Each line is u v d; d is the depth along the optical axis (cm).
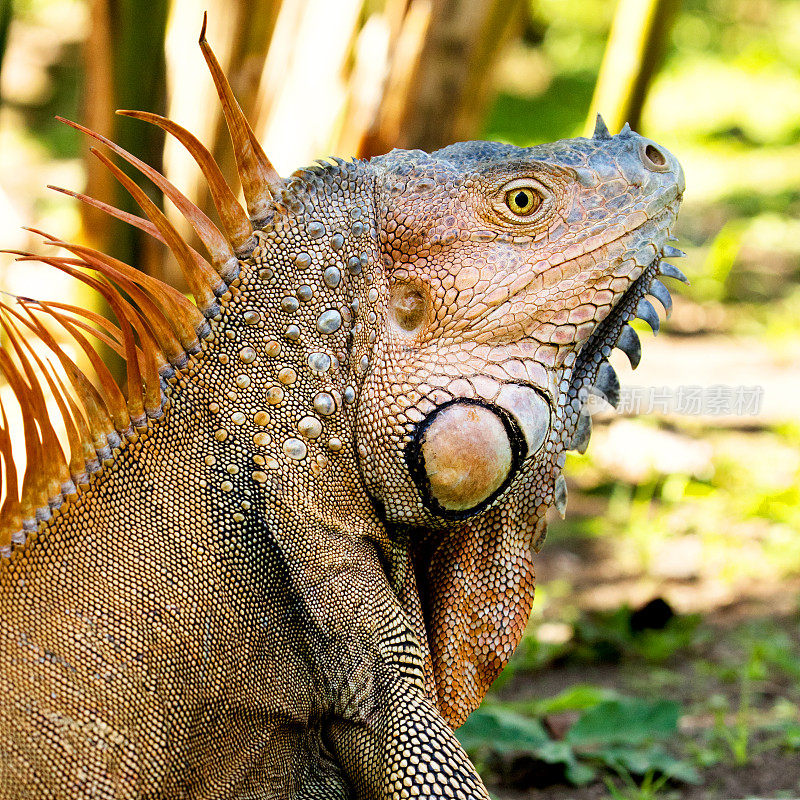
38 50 2170
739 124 2455
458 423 322
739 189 2102
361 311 332
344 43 602
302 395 324
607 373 370
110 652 289
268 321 321
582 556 929
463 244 333
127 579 296
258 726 306
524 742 538
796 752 558
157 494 306
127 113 302
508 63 2619
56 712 282
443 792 300
